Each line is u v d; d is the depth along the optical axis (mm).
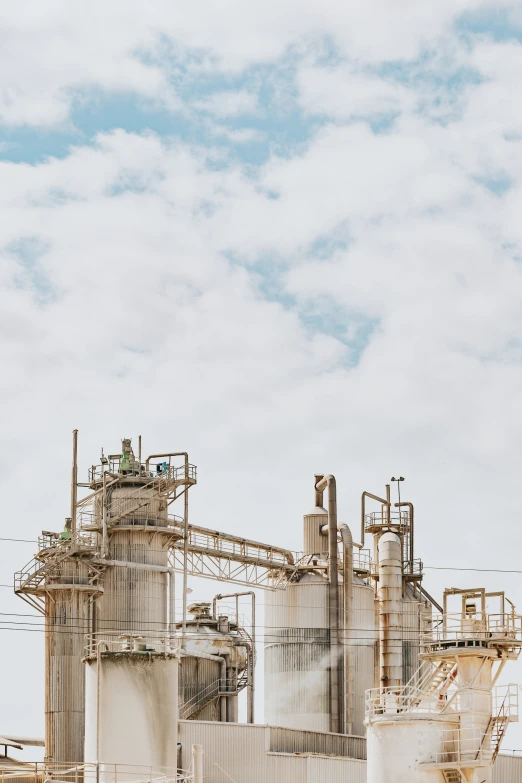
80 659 83812
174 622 91125
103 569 88688
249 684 94625
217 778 82562
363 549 102438
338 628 96500
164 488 92562
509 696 66938
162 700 69688
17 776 73688
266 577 100812
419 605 101688
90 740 69812
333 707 94688
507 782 88125
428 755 65812
